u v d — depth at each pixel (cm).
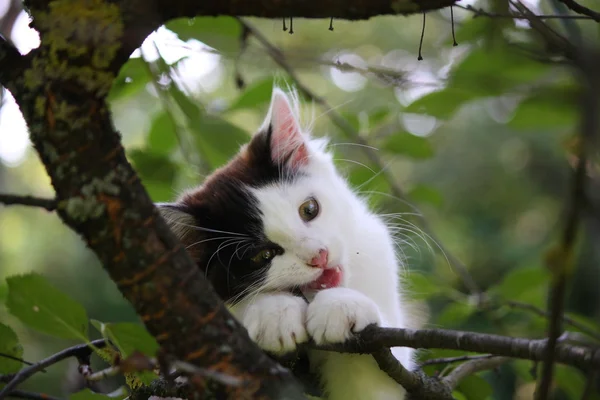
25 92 66
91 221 66
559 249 59
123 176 66
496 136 162
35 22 67
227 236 85
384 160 114
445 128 165
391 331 71
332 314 75
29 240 170
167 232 66
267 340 77
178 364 65
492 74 80
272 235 84
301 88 91
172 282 66
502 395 107
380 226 90
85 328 69
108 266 66
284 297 79
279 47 97
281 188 87
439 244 96
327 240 84
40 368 71
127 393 76
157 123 87
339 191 89
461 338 67
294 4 65
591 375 65
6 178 162
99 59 65
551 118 84
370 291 86
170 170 87
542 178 153
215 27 80
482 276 145
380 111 93
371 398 81
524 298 90
